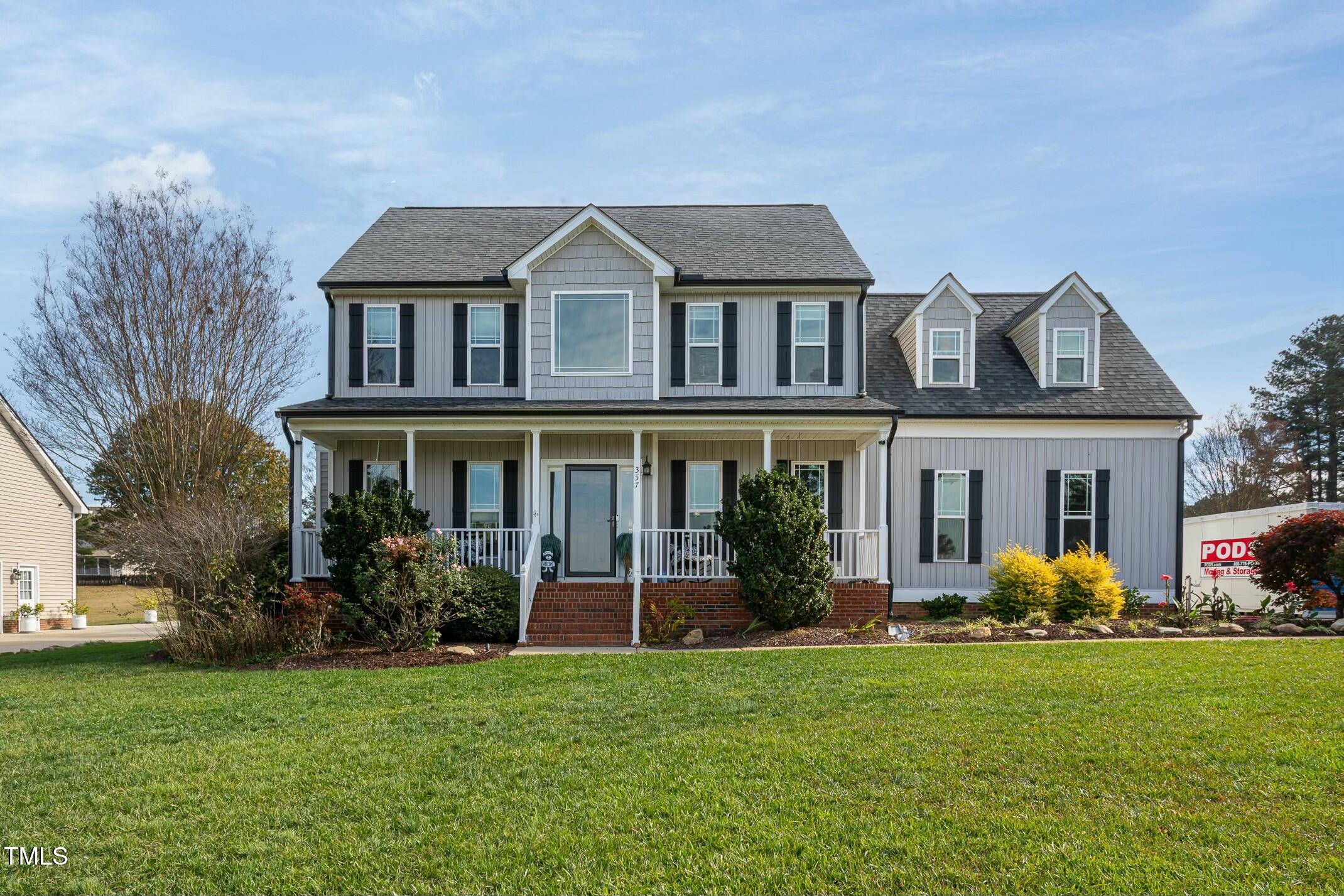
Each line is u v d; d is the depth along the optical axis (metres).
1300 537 14.12
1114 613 14.69
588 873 5.04
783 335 17.11
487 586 14.00
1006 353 19.38
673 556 16.70
